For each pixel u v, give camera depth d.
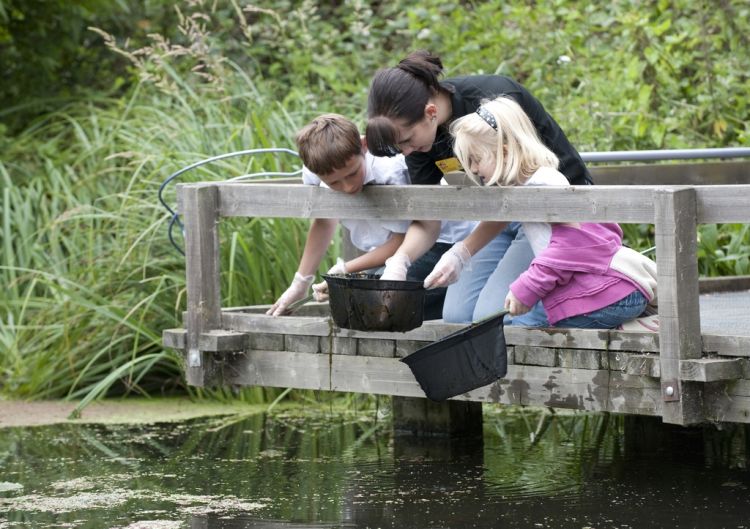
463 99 9.01
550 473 9.66
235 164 14.66
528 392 8.69
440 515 8.34
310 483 9.43
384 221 9.48
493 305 9.26
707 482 9.24
